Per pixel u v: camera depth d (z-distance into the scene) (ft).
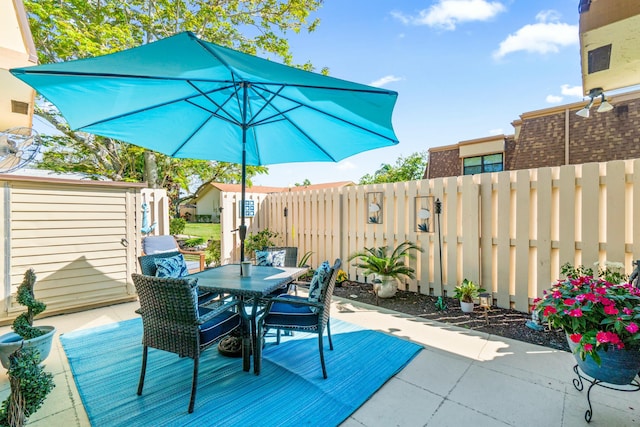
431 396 6.97
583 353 5.86
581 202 10.91
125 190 13.57
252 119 9.96
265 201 23.12
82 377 7.72
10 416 4.91
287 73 6.21
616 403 6.60
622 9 6.39
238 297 8.55
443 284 14.42
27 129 10.61
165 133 10.55
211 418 6.24
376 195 16.58
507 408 6.52
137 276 6.87
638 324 5.54
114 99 7.73
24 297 8.11
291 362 8.53
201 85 8.20
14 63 9.20
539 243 11.78
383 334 10.43
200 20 24.98
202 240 35.76
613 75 9.00
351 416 6.33
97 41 21.66
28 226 11.19
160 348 6.93
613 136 21.74
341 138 10.23
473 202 13.30
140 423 6.08
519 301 12.31
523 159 25.72
